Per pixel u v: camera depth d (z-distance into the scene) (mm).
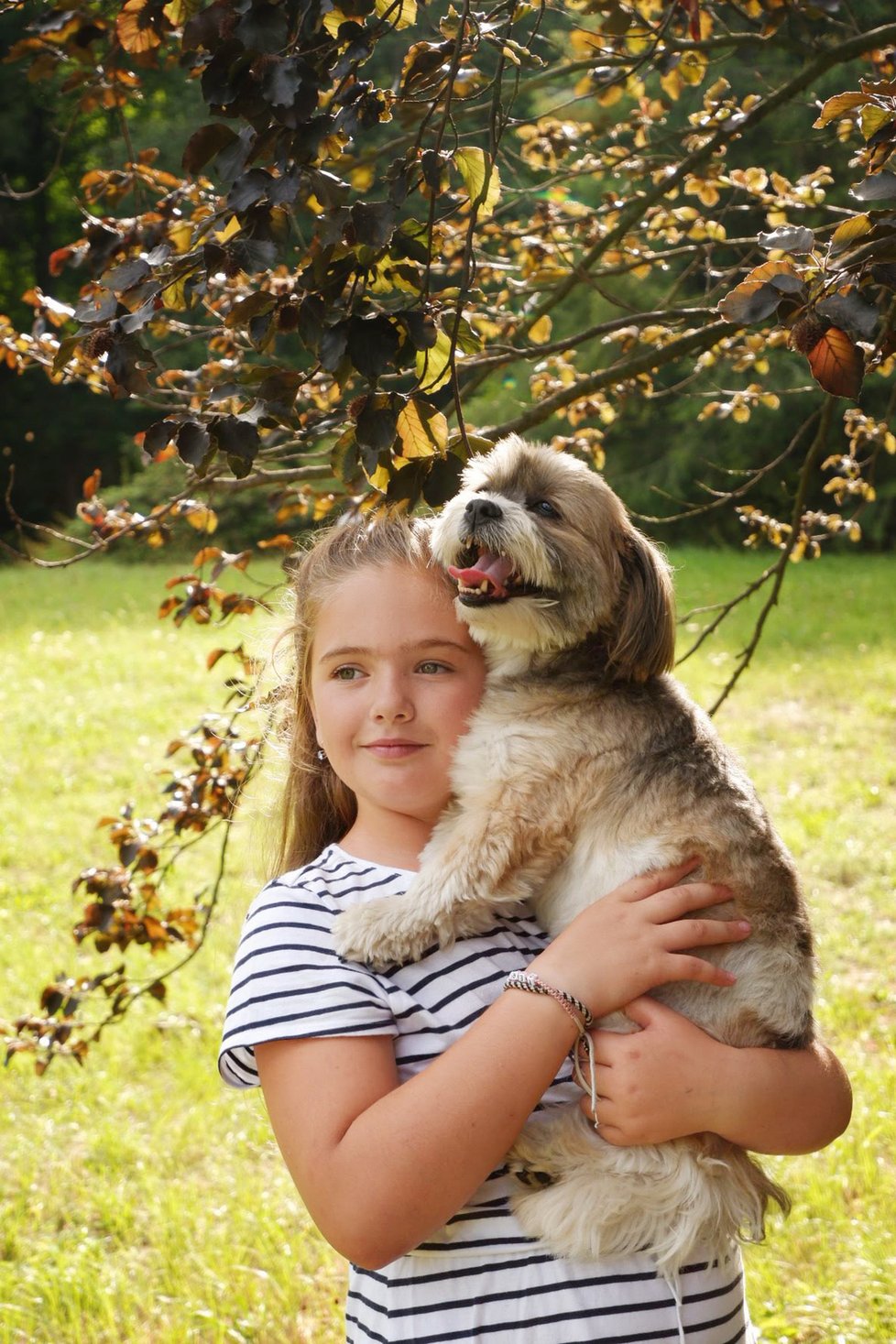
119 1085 5699
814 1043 2207
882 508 20734
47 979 6707
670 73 4059
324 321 1975
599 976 1837
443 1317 1782
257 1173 4918
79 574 21609
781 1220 4270
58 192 24672
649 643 2527
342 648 2168
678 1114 1881
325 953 1946
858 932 7055
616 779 2361
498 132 2604
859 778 9852
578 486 2578
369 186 2410
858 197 1705
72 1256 4332
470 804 2320
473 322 4383
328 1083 1773
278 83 1812
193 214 2867
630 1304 1835
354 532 2266
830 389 1729
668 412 21219
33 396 27578
